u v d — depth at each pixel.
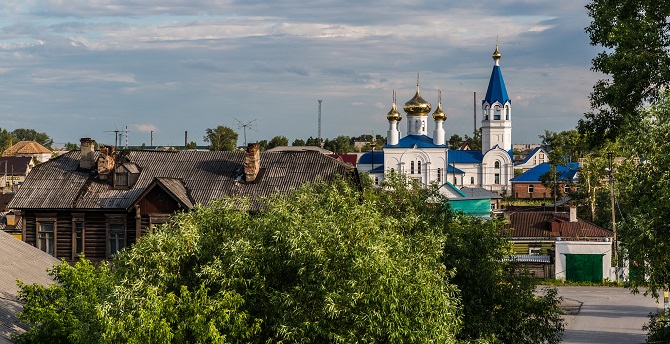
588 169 107.69
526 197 171.50
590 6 40.50
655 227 30.55
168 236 29.42
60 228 52.22
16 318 34.16
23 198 52.66
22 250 43.47
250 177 51.06
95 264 51.41
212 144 161.12
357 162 179.38
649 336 37.56
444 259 35.00
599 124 41.22
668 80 37.12
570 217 89.31
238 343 27.34
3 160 188.50
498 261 37.91
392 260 27.59
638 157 32.88
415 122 177.75
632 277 35.06
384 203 39.16
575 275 77.19
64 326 31.83
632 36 37.34
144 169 53.34
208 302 27.36
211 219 31.50
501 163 181.62
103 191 52.38
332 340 26.61
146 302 27.16
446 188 110.31
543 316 38.06
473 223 38.53
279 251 28.62
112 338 26.73
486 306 36.16
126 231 51.16
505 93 184.88
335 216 29.19
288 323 26.84
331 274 27.02
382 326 26.75
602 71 39.88
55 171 54.47
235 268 28.06
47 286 39.16
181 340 27.12
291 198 34.25
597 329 56.50
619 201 87.88
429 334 27.58
